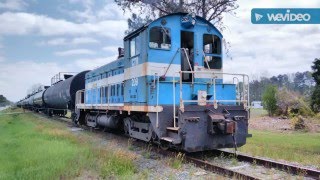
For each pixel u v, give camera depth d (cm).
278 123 2494
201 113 988
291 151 1188
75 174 809
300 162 997
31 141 1330
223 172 808
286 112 2908
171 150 1134
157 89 1035
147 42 1103
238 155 1013
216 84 1134
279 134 1922
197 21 1177
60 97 2831
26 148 1158
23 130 1880
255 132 2023
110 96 1577
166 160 966
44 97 3806
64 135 1520
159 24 1123
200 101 1005
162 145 1116
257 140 1571
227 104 1148
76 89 2503
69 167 857
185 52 1103
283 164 857
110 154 992
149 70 1100
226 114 1012
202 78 1157
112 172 822
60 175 792
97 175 808
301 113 2750
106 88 1666
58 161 909
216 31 1213
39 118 3195
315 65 2559
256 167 893
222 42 1221
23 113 4700
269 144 1412
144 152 1122
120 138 1491
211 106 1009
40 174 786
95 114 1939
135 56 1209
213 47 1208
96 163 909
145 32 1120
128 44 1288
